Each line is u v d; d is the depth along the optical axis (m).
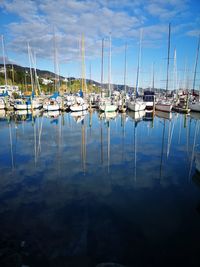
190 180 11.47
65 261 5.75
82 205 8.76
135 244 6.47
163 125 30.98
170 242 6.59
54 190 10.14
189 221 7.70
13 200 9.12
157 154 16.44
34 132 24.91
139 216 8.00
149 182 11.21
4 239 6.57
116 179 11.56
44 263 5.66
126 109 46.12
